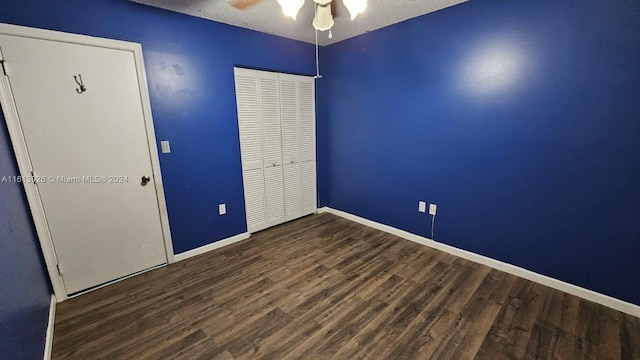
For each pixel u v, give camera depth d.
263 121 3.09
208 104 2.60
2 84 1.67
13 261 1.33
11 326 1.16
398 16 2.51
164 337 1.66
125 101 2.13
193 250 2.68
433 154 2.65
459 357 1.50
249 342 1.62
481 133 2.29
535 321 1.74
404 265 2.46
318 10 1.56
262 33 2.87
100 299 2.02
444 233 2.70
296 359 1.50
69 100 1.90
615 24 1.63
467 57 2.27
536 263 2.16
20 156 1.75
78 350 1.57
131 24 2.09
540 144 2.01
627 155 1.69
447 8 2.32
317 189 3.86
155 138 2.31
